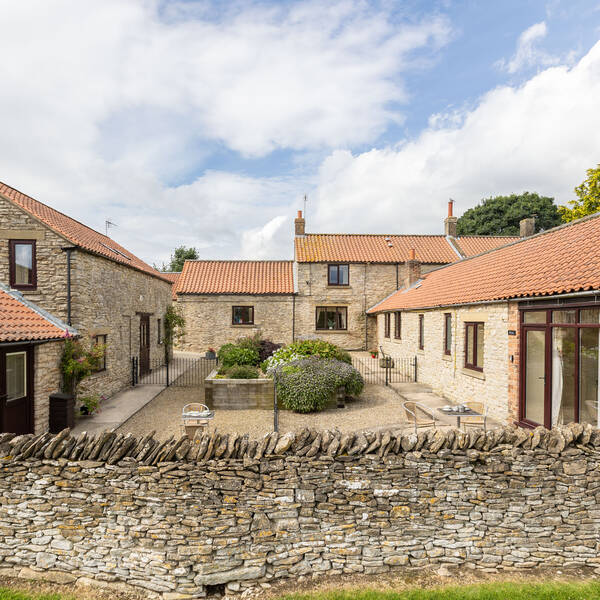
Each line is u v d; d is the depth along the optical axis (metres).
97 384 12.02
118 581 4.64
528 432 4.91
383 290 25.03
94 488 4.67
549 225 41.47
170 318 21.11
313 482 4.70
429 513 4.78
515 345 9.01
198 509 4.58
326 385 11.15
